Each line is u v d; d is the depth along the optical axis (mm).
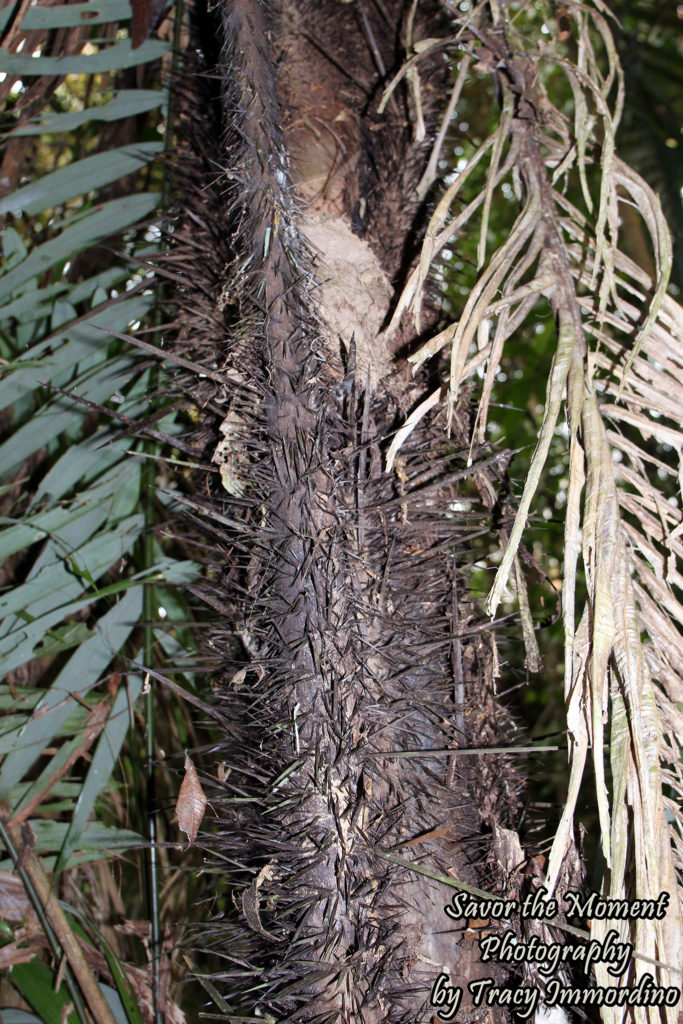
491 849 685
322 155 833
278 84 823
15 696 1062
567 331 705
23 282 1122
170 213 954
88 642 1075
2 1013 1000
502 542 767
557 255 735
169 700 1205
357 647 675
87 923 1050
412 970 631
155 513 1160
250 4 735
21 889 1012
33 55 1069
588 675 640
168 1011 970
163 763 1145
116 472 1088
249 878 708
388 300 807
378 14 872
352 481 703
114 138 1353
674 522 704
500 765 770
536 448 660
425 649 707
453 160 981
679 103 1947
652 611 666
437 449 761
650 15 1743
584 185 771
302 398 699
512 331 739
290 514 684
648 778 604
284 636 672
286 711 666
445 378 743
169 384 961
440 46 846
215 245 857
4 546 1025
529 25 1563
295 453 689
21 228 1669
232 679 715
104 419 1233
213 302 845
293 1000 632
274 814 669
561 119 867
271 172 715
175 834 1144
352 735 657
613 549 639
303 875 636
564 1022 646
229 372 727
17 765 1039
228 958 674
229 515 772
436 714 706
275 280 708
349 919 629
